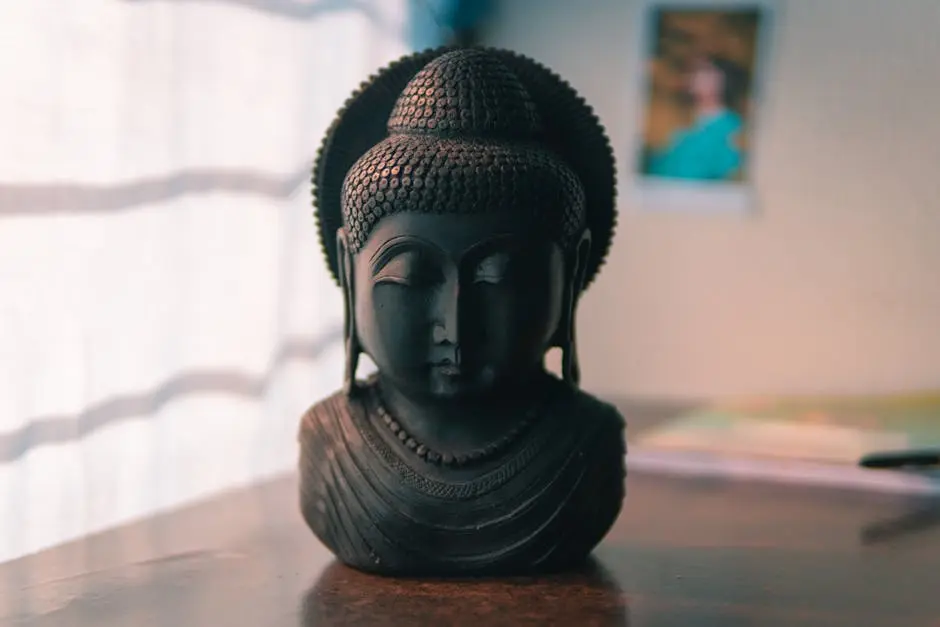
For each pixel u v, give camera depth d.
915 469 1.32
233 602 0.81
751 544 1.01
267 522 1.06
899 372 1.70
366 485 0.86
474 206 0.80
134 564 0.91
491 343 0.83
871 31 1.64
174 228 1.14
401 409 0.89
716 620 0.79
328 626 0.76
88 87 1.00
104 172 1.03
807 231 1.71
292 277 1.36
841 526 1.10
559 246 0.85
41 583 0.85
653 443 1.45
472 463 0.87
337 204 0.93
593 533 0.89
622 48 1.74
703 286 1.77
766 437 1.47
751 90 1.69
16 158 0.92
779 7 1.66
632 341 1.81
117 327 1.06
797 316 1.73
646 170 1.76
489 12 1.79
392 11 1.55
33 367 0.95
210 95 1.20
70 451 0.99
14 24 0.92
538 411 0.89
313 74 1.36
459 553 0.86
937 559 0.97
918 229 1.66
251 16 1.25
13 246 0.92
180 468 1.19
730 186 1.73
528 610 0.80
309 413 0.92
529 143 0.86
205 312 1.22
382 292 0.83
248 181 1.28
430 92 0.85
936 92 1.62
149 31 1.08
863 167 1.67
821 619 0.80
